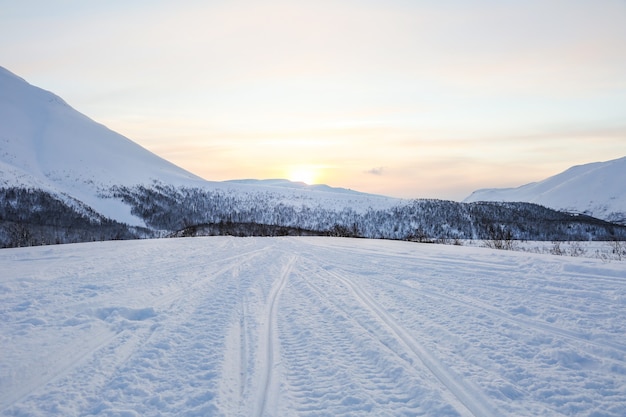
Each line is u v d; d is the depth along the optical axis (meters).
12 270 12.26
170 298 8.93
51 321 7.09
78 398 4.38
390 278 10.98
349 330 6.52
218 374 4.95
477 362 5.12
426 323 6.74
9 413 4.07
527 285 9.41
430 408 4.03
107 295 8.93
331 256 16.50
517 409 4.00
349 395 4.35
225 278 11.49
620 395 4.25
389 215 152.75
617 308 7.32
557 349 5.41
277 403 4.23
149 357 5.48
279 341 6.14
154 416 4.03
